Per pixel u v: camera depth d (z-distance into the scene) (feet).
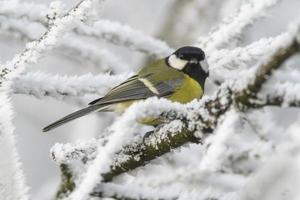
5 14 24.34
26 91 21.83
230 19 25.93
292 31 11.53
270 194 10.64
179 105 15.88
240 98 13.89
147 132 18.39
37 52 17.83
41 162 46.21
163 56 29.68
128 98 28.50
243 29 25.48
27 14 24.17
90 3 17.46
